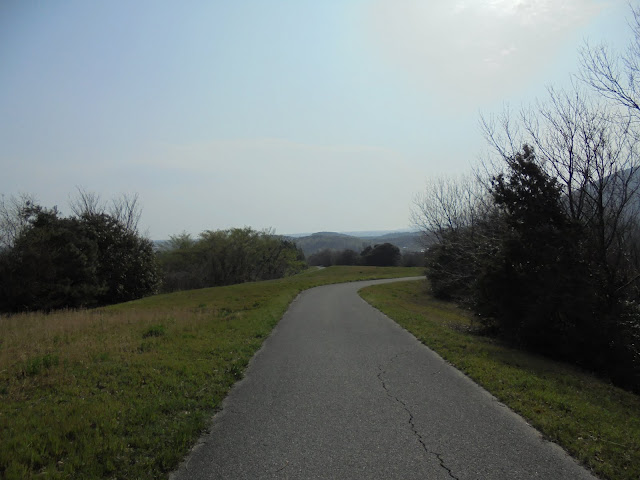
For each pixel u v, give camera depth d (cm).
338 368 802
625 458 408
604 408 619
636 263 1375
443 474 383
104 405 545
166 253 5431
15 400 579
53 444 425
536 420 509
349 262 9744
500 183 1330
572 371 948
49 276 2900
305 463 411
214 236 5372
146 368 746
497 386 656
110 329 1241
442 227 3073
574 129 1380
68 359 812
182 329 1222
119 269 3631
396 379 718
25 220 3183
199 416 527
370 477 380
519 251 1236
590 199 1358
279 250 6100
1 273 2772
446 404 583
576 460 410
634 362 1071
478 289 1365
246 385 695
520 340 1227
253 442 464
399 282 4050
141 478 377
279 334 1215
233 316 1555
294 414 553
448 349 963
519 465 399
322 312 1762
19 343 1026
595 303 1157
